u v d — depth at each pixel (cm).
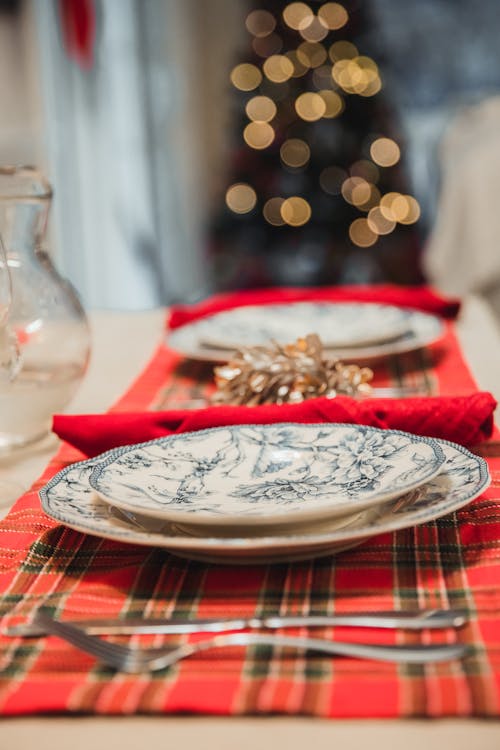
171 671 44
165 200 433
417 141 459
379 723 39
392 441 65
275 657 45
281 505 59
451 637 46
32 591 54
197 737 39
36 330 83
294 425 69
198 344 111
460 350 113
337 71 387
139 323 141
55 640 48
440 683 41
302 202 402
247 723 40
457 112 399
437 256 343
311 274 414
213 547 51
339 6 389
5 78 369
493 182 329
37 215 85
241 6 464
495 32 446
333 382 86
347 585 53
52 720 41
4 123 372
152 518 60
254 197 407
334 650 44
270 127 395
